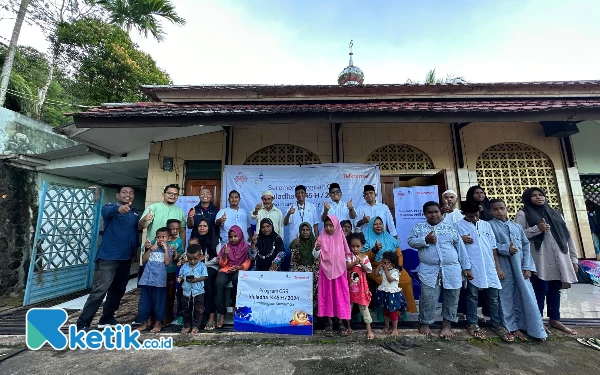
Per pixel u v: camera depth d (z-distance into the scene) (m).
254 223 4.61
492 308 3.25
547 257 3.29
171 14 12.84
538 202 3.40
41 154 5.79
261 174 5.12
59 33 11.05
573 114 4.27
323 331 3.28
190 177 5.38
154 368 2.58
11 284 5.82
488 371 2.49
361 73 7.89
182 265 3.44
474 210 3.32
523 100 5.74
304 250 3.66
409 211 4.73
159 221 3.76
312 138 5.48
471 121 4.33
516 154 5.47
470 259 3.23
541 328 3.01
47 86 10.30
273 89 5.63
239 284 3.42
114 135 4.91
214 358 2.76
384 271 3.32
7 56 7.83
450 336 3.13
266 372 2.51
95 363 2.68
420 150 5.48
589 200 5.57
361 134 5.50
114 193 7.96
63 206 6.07
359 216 4.21
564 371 2.48
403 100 5.77
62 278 5.92
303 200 4.38
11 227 5.90
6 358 2.76
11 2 8.17
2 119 6.00
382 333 3.23
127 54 12.32
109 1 12.15
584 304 3.95
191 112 4.23
